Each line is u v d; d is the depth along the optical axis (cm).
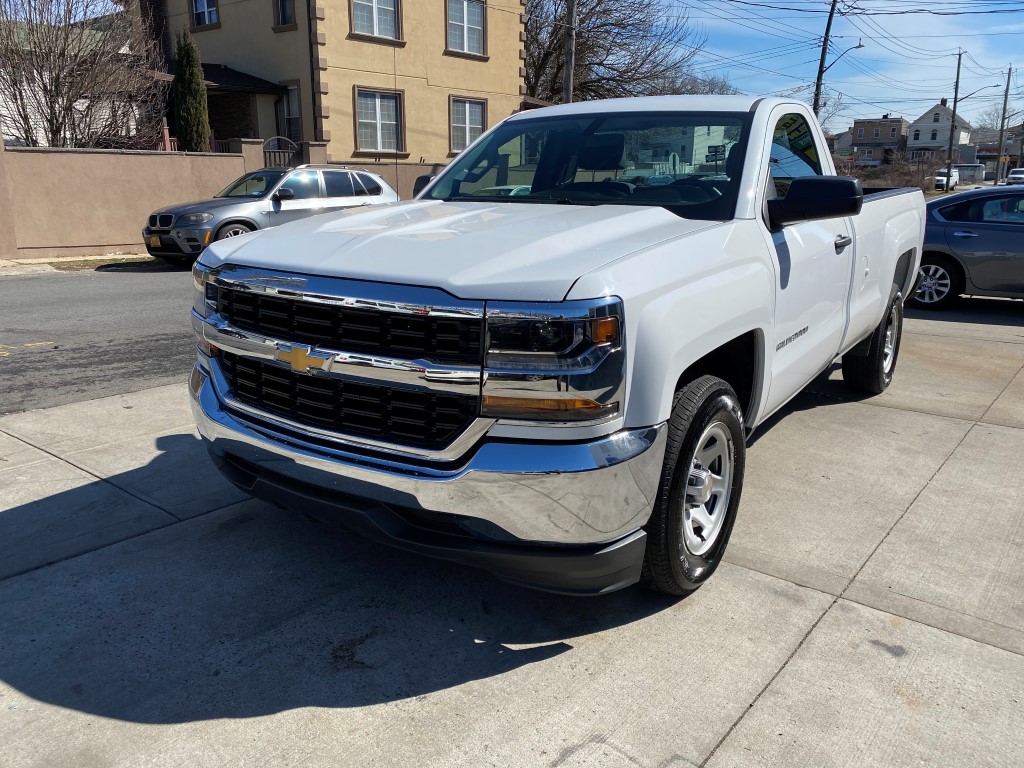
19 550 359
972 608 321
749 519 400
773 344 361
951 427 544
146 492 421
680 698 267
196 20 2422
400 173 2312
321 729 251
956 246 1007
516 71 2691
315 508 291
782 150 408
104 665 281
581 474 249
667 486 286
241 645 294
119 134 1997
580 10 3459
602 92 3775
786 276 367
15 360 707
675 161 387
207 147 2119
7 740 245
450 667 283
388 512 275
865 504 419
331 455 278
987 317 991
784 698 267
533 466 248
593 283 249
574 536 259
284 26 2192
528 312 244
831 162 480
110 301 1059
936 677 278
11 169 1512
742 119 390
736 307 314
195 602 321
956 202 1019
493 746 245
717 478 331
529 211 349
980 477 455
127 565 349
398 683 274
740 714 259
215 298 317
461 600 327
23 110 1847
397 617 314
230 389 320
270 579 340
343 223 337
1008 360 746
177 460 464
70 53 1855
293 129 2298
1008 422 556
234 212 1341
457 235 295
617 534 269
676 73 3859
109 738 247
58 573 341
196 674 277
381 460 269
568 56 2348
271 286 285
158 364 695
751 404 362
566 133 427
